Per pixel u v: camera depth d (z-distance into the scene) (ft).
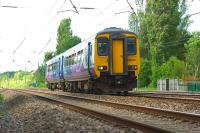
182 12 262.06
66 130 37.35
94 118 48.37
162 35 241.55
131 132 34.99
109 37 92.68
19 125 43.68
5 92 214.07
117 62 93.30
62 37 312.09
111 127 38.83
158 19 243.60
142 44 262.26
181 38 255.70
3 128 41.50
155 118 45.70
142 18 254.47
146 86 219.00
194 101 66.39
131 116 48.85
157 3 244.63
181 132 33.40
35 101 89.92
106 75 92.68
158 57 242.17
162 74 211.00
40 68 340.59
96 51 92.17
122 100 77.71
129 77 94.43
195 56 255.50
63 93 132.26
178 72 220.64
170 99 74.33
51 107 67.72
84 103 75.15
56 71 147.02
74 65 114.11
